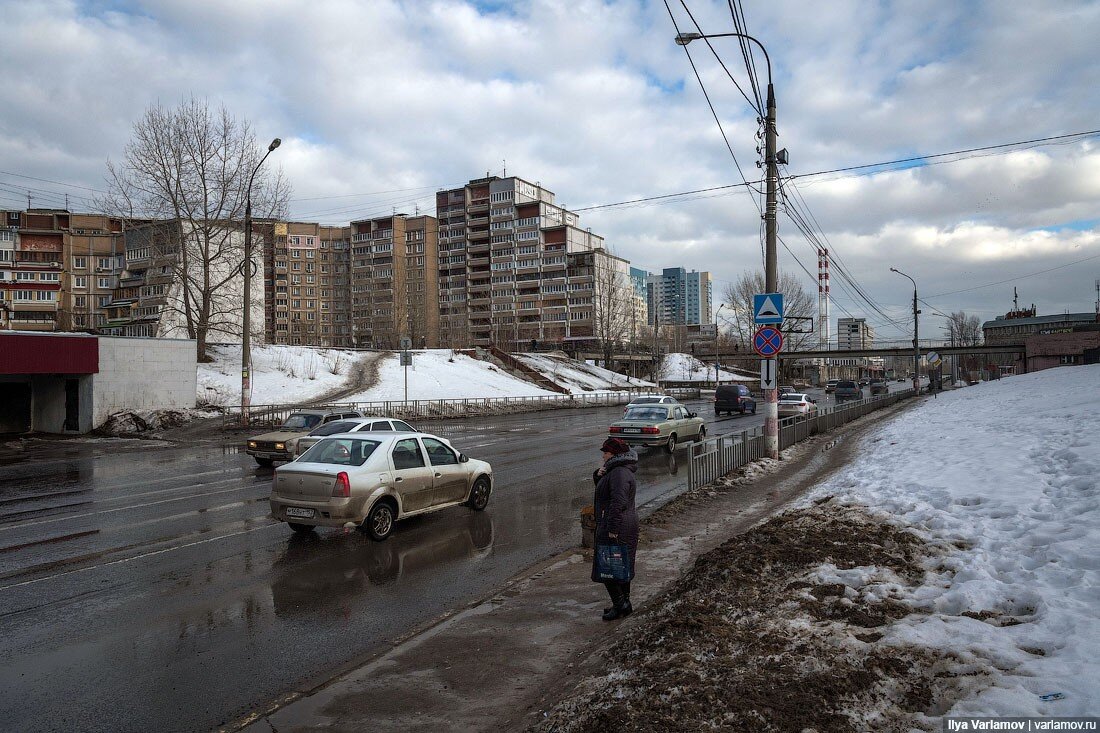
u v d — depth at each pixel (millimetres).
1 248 88938
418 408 33781
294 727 3945
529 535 9117
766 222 15531
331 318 128000
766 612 4605
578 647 5051
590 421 32094
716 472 12672
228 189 37844
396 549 8352
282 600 6406
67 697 4383
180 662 4953
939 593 4652
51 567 7457
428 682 4500
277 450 15789
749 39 12688
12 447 20844
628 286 125812
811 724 3135
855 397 56094
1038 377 33094
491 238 119875
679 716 3297
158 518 10086
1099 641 3432
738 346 83812
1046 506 6316
